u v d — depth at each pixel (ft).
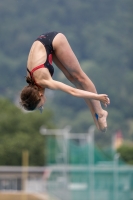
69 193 193.26
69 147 204.13
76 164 198.18
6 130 433.48
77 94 81.00
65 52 85.15
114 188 188.65
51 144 212.84
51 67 83.30
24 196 195.42
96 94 81.30
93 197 190.60
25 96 81.51
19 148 418.72
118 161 191.42
